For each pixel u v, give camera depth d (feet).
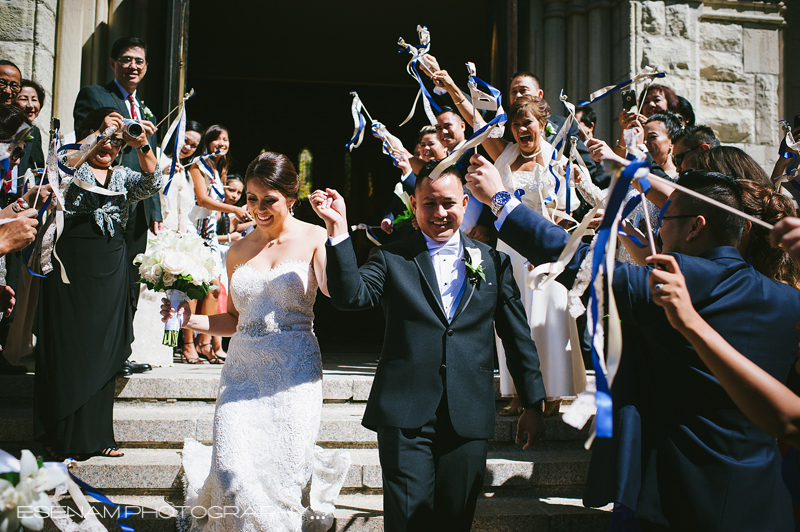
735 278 6.45
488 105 7.89
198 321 9.43
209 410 12.41
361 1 29.27
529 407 8.00
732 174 9.11
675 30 20.02
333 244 7.50
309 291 9.00
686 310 4.80
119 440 11.32
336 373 14.89
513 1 20.22
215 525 8.21
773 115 20.90
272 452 8.35
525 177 11.84
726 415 6.25
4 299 8.59
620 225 7.36
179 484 10.34
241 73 37.27
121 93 14.21
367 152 39.09
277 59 35.53
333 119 39.04
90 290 10.60
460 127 14.53
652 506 6.34
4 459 4.93
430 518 7.36
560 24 21.11
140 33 20.02
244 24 31.58
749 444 6.23
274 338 8.80
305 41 33.40
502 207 7.43
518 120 11.77
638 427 6.68
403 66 36.40
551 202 11.49
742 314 6.29
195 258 9.34
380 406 7.64
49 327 10.44
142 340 15.55
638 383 6.89
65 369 10.31
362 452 11.42
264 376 8.69
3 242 6.86
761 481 6.14
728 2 20.75
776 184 10.68
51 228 8.84
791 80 21.31
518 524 9.71
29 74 17.74
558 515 9.75
